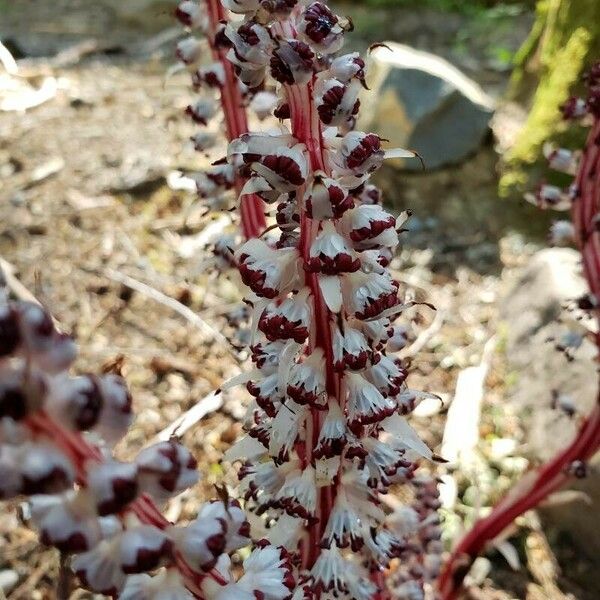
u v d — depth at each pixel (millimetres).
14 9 536
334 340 96
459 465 235
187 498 219
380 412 101
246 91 136
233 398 249
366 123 348
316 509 115
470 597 209
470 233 330
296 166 84
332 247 88
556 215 327
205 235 315
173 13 147
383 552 121
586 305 158
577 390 232
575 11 332
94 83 421
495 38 530
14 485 59
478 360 268
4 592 195
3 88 400
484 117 347
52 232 312
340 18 89
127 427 66
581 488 211
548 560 217
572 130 324
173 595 75
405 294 155
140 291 289
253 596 78
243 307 159
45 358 58
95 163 349
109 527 69
